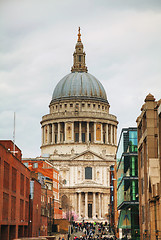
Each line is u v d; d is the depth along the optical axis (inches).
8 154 2908.5
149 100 3075.8
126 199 3843.5
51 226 5413.4
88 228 6269.7
